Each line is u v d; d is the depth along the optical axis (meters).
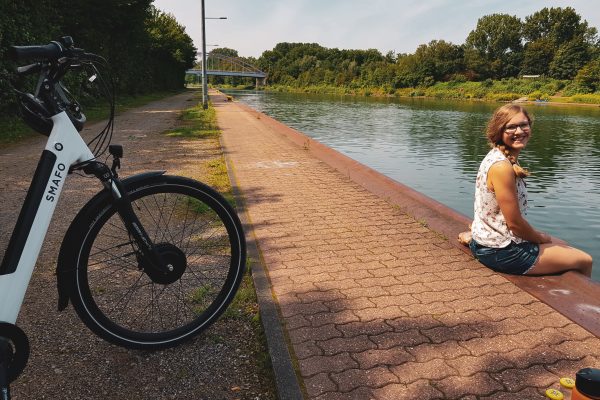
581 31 110.56
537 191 10.14
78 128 2.22
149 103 32.12
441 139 19.19
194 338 2.60
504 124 3.13
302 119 28.81
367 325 2.67
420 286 3.20
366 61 122.00
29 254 2.01
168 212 4.22
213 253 3.57
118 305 2.88
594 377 1.41
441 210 4.96
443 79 93.00
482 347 2.45
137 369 2.31
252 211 5.18
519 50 111.62
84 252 2.27
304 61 132.25
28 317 2.79
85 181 6.43
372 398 2.05
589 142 19.25
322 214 5.07
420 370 2.25
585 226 7.65
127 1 27.33
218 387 2.18
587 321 2.67
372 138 19.17
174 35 59.78
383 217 4.94
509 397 2.05
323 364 2.30
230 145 10.88
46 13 17.42
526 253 3.24
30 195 2.03
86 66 2.25
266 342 2.49
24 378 2.23
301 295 3.07
